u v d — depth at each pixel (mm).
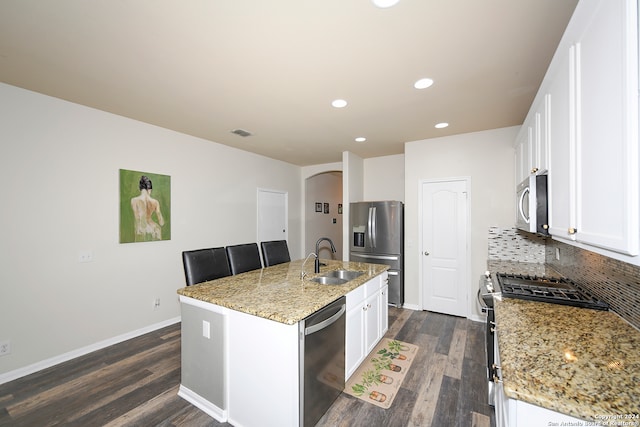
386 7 1393
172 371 2406
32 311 2422
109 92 2420
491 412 1873
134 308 3145
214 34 1615
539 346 1134
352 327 2211
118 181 3004
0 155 2264
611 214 891
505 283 2129
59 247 2584
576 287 1978
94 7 1390
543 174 1671
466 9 1407
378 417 1827
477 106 2713
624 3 791
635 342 1154
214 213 4102
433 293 3920
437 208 3871
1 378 2240
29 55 1841
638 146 763
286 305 1695
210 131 3562
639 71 760
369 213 4375
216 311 1836
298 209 5992
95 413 1880
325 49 1769
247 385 1706
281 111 2850
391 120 3123
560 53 1345
